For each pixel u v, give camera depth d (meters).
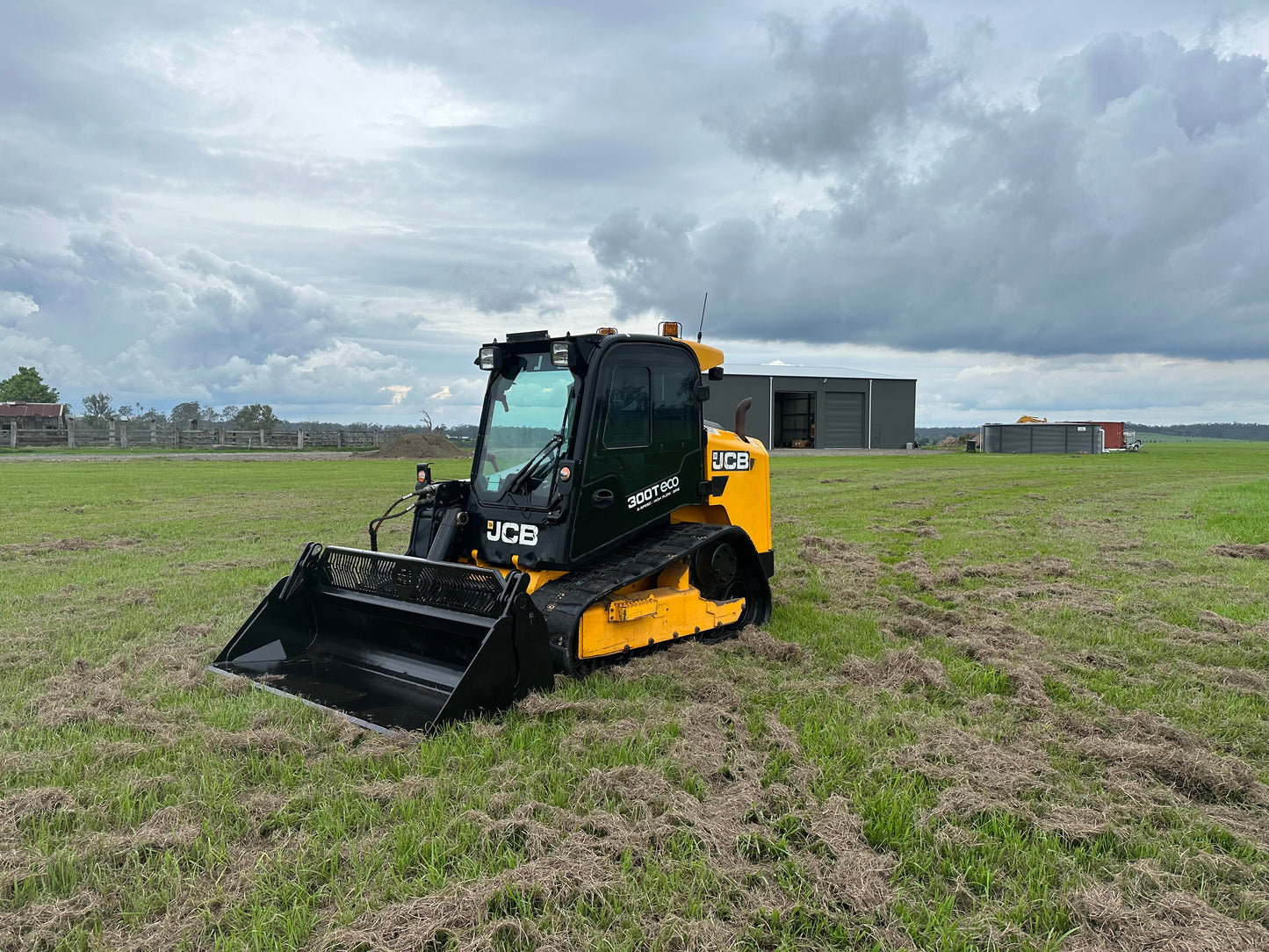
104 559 9.80
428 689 4.68
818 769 3.64
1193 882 2.88
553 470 5.13
